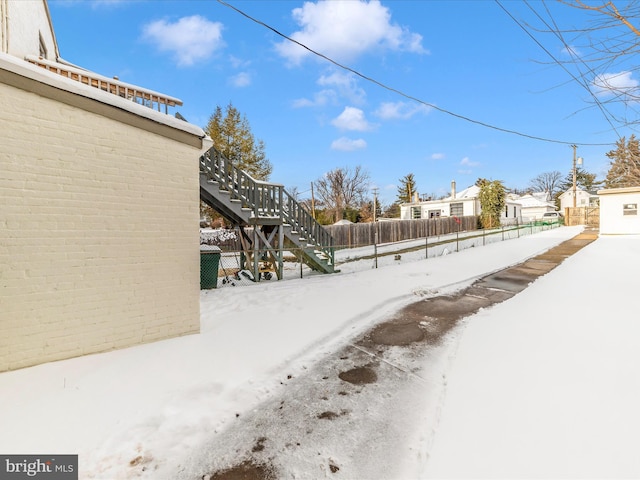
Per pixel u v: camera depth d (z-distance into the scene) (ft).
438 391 9.50
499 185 84.17
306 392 9.70
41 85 10.05
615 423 7.17
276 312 17.04
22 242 9.73
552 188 194.08
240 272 29.86
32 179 9.90
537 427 7.27
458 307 18.30
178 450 7.19
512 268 29.91
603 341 11.71
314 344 12.98
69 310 10.56
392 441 7.40
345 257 43.52
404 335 14.23
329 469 6.63
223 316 16.39
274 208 29.81
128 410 8.34
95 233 11.08
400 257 39.78
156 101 18.43
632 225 52.60
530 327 13.78
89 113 10.98
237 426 8.11
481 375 9.99
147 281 12.26
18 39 17.07
